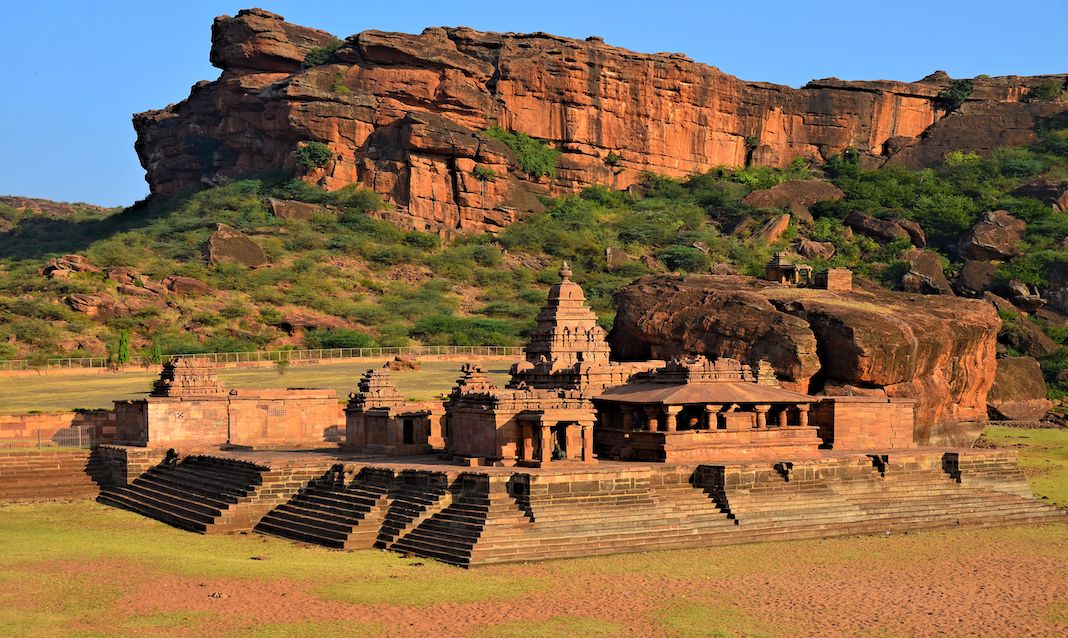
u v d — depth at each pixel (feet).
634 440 179.42
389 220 519.60
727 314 248.11
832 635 115.75
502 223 545.85
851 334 231.09
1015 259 476.54
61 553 141.79
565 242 522.47
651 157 614.34
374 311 422.00
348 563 141.08
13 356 347.36
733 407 183.42
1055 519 183.62
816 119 650.84
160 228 523.29
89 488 201.87
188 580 130.31
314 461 173.47
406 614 119.24
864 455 179.42
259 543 155.22
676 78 616.39
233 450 204.85
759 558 148.15
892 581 138.00
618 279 488.85
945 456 187.32
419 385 293.02
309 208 518.78
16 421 226.58
